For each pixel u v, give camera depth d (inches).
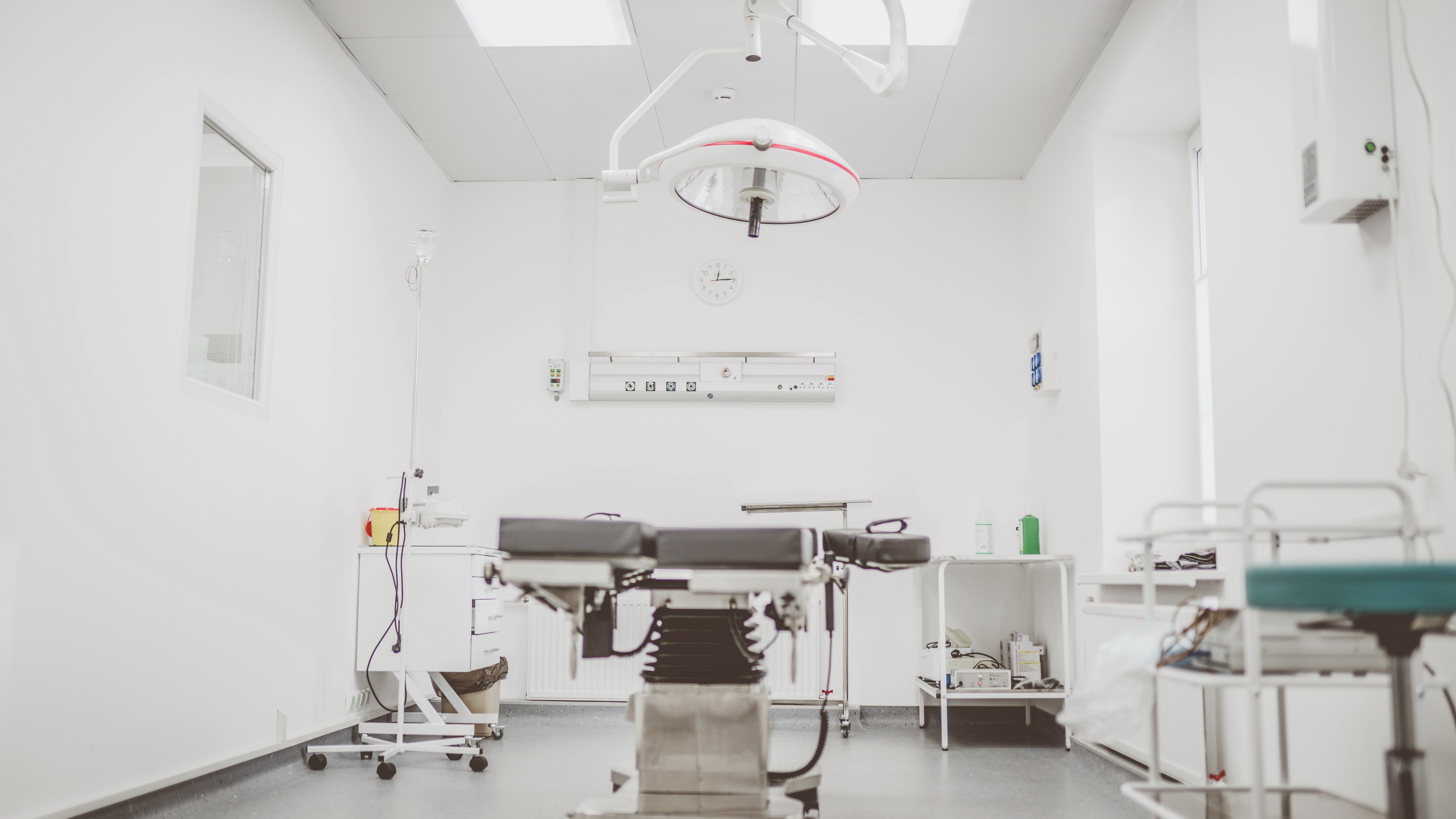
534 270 238.7
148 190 123.8
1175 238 182.7
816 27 175.0
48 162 106.6
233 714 142.7
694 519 228.4
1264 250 119.5
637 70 190.2
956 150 222.7
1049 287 214.7
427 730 170.7
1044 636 211.0
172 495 128.5
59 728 108.0
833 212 118.0
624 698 216.8
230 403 142.6
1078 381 192.4
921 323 233.1
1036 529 213.5
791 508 215.3
